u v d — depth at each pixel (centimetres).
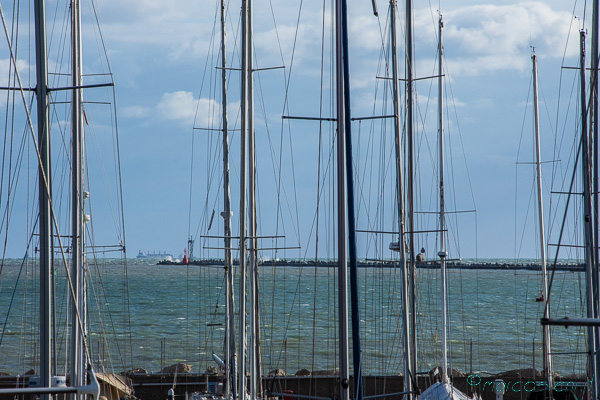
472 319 13812
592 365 3048
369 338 9606
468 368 8575
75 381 3120
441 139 5303
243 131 3516
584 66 3556
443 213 5194
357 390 2608
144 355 9744
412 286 3784
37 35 2219
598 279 3005
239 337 3394
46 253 2152
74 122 2925
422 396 4288
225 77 4978
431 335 9756
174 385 5462
